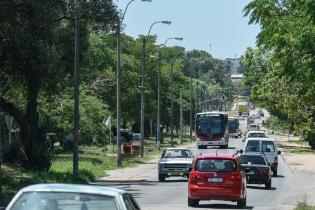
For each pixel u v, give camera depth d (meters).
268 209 36.38
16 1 40.12
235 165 36.78
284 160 93.81
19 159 54.44
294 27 23.64
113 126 118.31
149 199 41.56
